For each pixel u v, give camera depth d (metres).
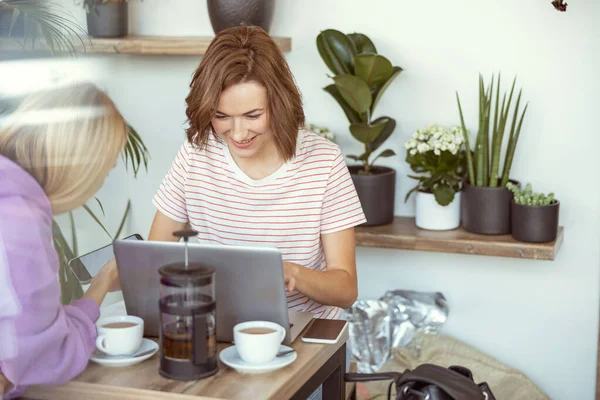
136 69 3.26
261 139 1.74
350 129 2.81
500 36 2.87
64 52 1.52
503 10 2.85
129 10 3.25
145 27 3.26
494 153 2.76
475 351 3.01
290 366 1.36
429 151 2.81
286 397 1.31
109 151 1.44
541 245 2.66
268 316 1.45
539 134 2.88
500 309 3.03
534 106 2.87
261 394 1.24
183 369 1.30
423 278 3.11
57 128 1.37
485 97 2.76
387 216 2.94
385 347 3.06
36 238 1.27
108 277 1.60
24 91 1.39
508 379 2.93
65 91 1.42
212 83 1.63
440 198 2.78
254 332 1.38
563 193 2.88
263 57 1.66
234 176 1.92
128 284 1.49
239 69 1.63
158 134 3.30
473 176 2.81
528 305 2.99
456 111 2.97
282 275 1.40
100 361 1.36
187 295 1.29
